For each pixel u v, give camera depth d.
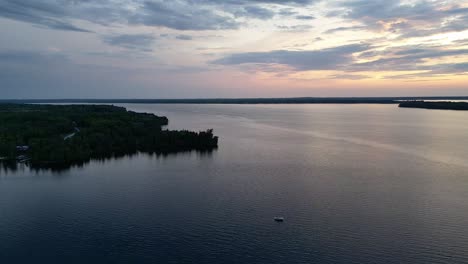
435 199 77.44
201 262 54.56
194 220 68.12
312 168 104.50
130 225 66.44
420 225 65.00
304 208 73.12
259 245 59.00
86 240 61.38
